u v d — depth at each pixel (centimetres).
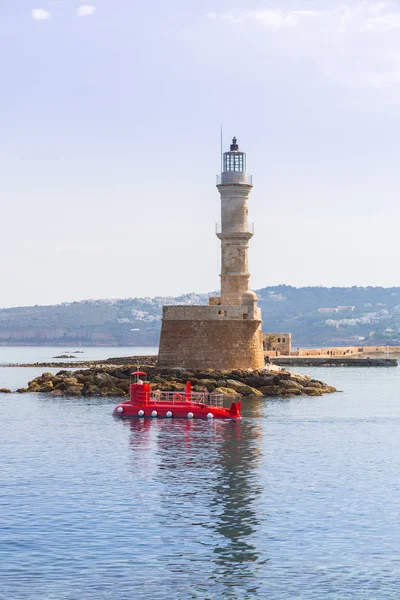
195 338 12600
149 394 10406
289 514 5528
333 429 9169
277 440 8381
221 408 10025
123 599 4159
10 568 4528
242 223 13388
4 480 6469
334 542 4969
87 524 5281
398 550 4838
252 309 12912
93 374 13425
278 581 4391
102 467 6975
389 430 9131
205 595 4222
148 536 5059
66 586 4303
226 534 5100
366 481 6488
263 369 13050
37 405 11412
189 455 7525
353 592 4259
